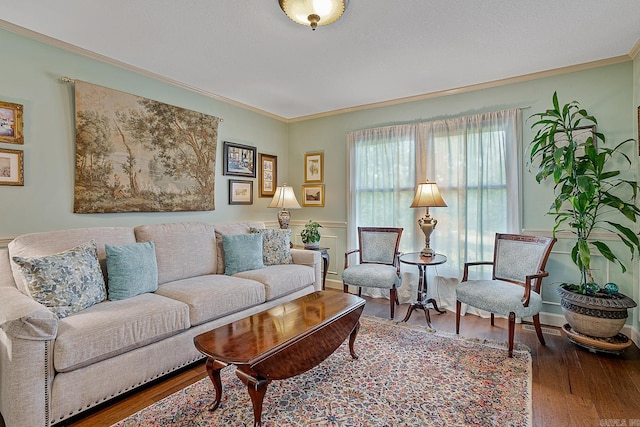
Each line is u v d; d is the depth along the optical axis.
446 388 2.00
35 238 2.17
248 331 1.82
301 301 2.37
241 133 4.06
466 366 2.27
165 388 2.03
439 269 3.58
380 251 3.62
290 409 1.80
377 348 2.56
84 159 2.60
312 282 3.42
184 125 3.33
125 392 1.89
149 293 2.40
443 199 3.53
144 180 3.00
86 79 2.64
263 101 3.95
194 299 2.29
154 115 3.07
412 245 3.77
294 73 3.09
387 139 3.91
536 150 2.82
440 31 2.33
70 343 1.63
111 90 2.75
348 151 4.19
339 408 1.80
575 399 1.89
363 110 4.14
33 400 1.51
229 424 1.68
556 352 2.50
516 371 2.20
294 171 4.76
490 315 3.28
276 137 4.62
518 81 3.18
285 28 2.29
